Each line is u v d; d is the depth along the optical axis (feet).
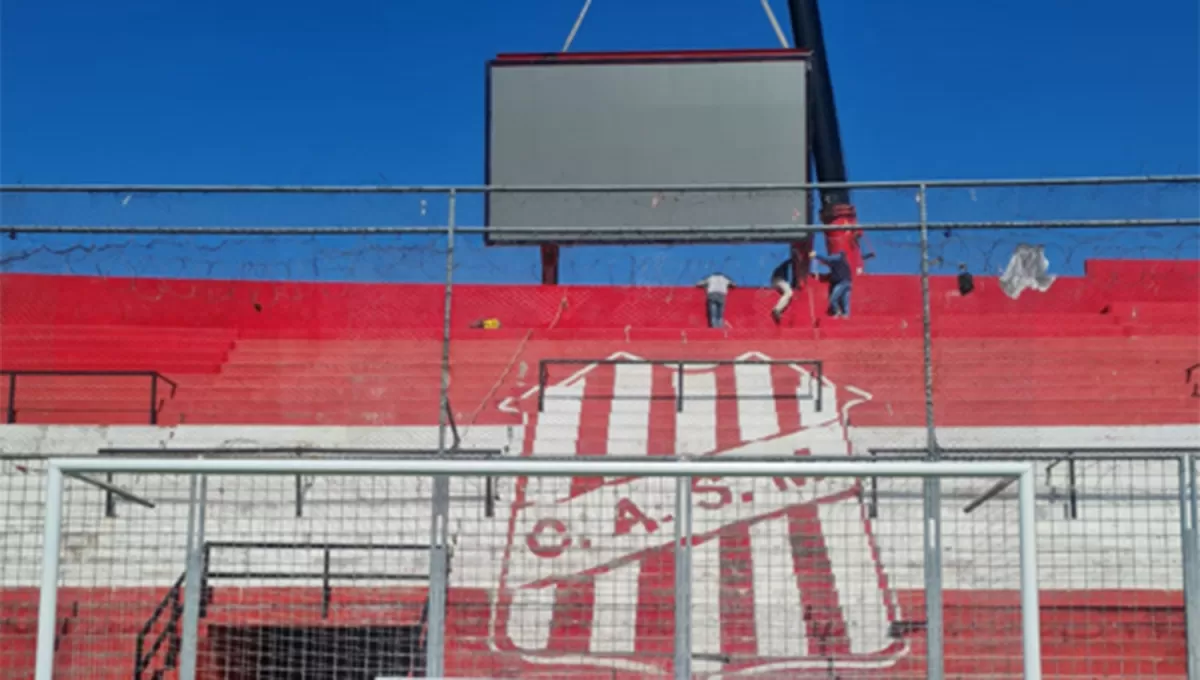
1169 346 52.60
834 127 75.00
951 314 58.80
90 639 31.32
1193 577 28.07
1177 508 36.78
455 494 37.70
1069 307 62.39
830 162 74.90
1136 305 60.23
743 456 37.11
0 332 55.57
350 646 32.22
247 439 43.73
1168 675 30.58
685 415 46.62
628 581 32.27
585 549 33.14
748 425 45.62
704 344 53.01
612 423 46.09
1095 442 43.21
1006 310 62.28
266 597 33.30
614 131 55.26
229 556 35.19
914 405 46.80
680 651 25.11
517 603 30.12
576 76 55.77
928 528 25.68
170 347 54.54
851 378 49.57
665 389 49.32
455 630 30.66
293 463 25.02
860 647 29.53
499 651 28.22
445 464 24.95
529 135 55.36
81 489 38.32
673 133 55.11
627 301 64.23
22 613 31.96
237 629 32.60
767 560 31.83
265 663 32.60
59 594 32.12
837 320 58.08
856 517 35.68
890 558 34.14
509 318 63.36
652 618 30.63
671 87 55.52
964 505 36.76
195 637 25.81
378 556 35.32
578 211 53.93
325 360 52.49
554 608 31.09
